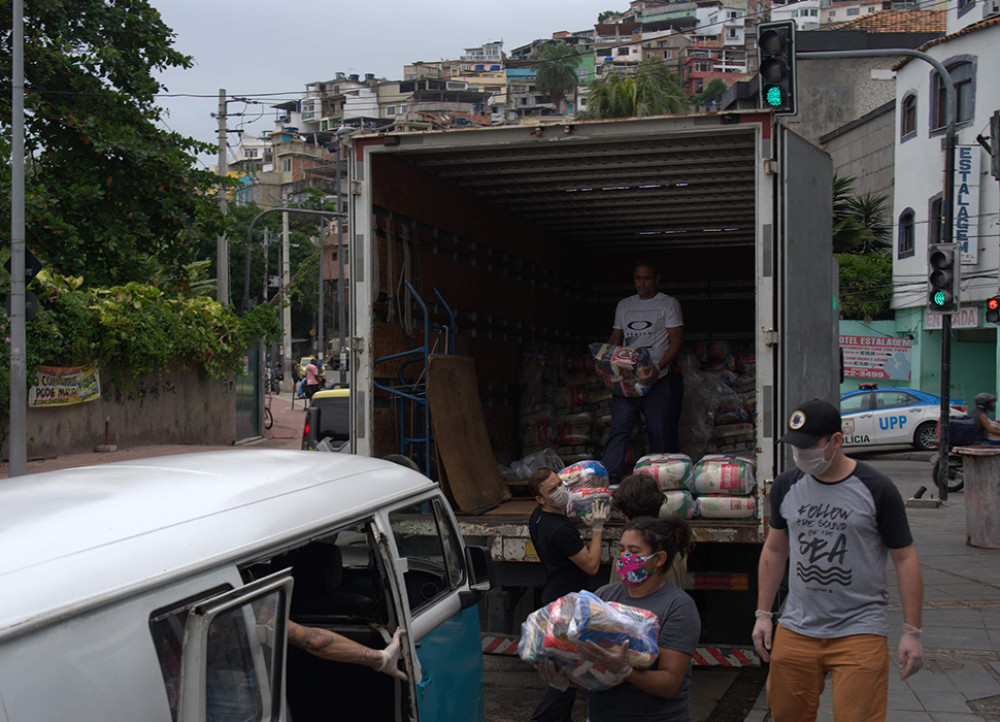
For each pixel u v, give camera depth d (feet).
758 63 26.25
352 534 13.00
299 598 12.77
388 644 11.32
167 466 10.71
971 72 86.84
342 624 12.68
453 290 24.88
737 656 18.38
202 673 7.68
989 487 34.96
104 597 7.11
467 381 23.34
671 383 26.63
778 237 18.37
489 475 22.71
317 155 346.54
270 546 9.11
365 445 20.25
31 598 6.72
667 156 22.67
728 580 18.80
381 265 21.27
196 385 79.77
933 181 92.53
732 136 20.70
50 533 7.69
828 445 11.97
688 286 37.06
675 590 11.08
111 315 62.80
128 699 7.07
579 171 24.20
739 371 30.12
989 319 50.62
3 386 54.24
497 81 444.96
